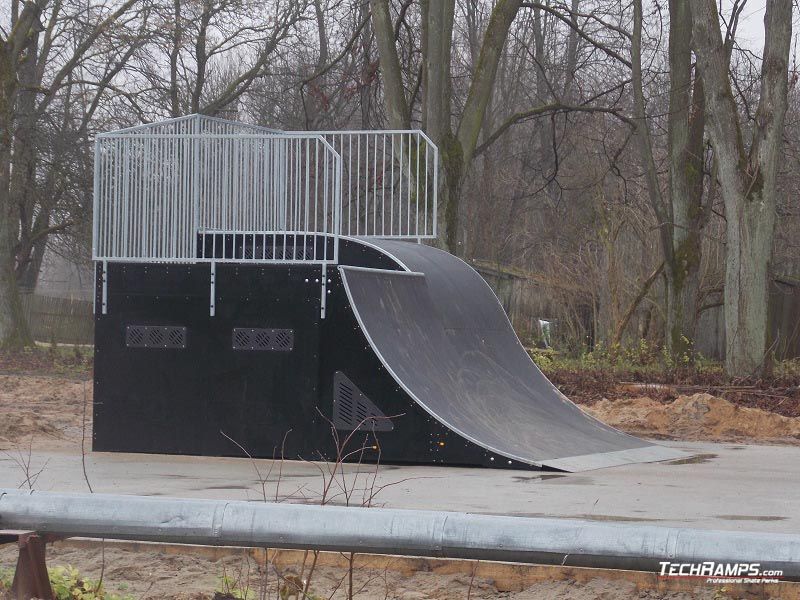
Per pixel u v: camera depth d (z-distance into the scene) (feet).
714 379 82.07
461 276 51.47
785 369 89.97
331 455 41.75
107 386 44.14
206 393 43.19
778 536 12.96
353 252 48.26
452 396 42.98
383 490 32.94
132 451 43.73
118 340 44.11
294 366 42.32
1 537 14.56
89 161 125.39
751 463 42.50
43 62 129.90
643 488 33.99
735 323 81.51
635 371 89.92
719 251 112.37
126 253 44.60
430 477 36.60
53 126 125.90
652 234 113.50
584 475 37.55
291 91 139.44
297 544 13.99
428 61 87.56
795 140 114.01
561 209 138.51
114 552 22.63
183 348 43.50
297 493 31.89
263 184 46.55
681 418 58.13
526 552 13.46
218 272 43.32
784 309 116.37
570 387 79.05
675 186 98.53
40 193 129.90
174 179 44.45
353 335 41.78
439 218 87.35
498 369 48.11
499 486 34.14
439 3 86.94
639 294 107.96
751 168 81.35
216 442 43.01
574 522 13.53
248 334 42.86
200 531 14.24
